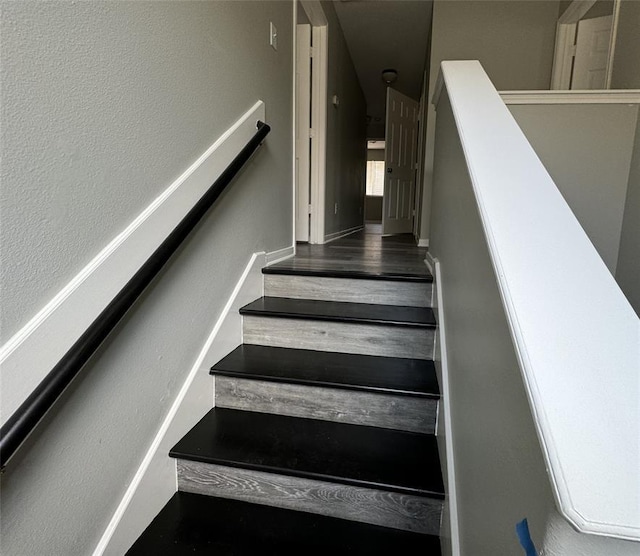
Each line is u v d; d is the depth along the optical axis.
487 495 0.70
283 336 1.74
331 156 4.02
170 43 1.17
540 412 0.45
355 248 3.40
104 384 0.96
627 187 1.95
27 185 0.74
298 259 2.48
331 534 1.12
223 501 1.23
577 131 1.96
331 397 1.42
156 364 1.17
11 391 0.71
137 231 1.02
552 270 0.63
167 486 1.22
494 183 0.85
